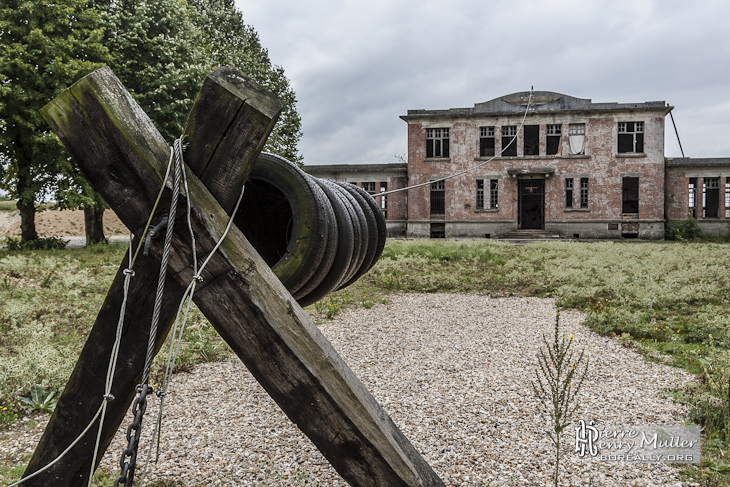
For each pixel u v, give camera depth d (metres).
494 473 3.14
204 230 1.53
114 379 1.66
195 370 5.36
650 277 10.96
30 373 4.54
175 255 1.55
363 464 1.67
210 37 24.59
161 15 20.08
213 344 6.19
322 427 1.64
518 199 32.38
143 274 1.60
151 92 18.33
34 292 8.82
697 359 5.50
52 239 19.62
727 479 3.03
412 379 5.10
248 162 1.58
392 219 33.28
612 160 30.23
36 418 4.09
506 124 31.28
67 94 1.49
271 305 1.58
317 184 2.21
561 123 30.75
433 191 32.84
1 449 3.51
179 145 1.52
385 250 17.36
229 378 5.08
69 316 7.34
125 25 19.62
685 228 29.59
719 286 10.63
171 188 1.50
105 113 1.48
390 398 4.54
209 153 1.57
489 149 35.16
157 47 19.14
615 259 14.89
